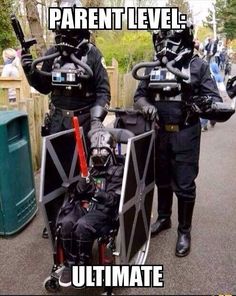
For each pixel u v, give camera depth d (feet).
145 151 9.48
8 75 23.72
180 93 10.11
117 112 10.57
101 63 11.07
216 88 10.25
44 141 8.78
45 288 9.20
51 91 11.64
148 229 10.46
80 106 11.03
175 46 9.96
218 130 28.12
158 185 11.69
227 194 15.44
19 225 12.06
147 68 10.69
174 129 10.37
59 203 9.59
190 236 11.22
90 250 8.70
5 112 12.39
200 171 18.37
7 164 11.34
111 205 8.87
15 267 10.23
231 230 12.32
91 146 9.36
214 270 10.09
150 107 10.14
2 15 38.14
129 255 9.17
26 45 11.08
